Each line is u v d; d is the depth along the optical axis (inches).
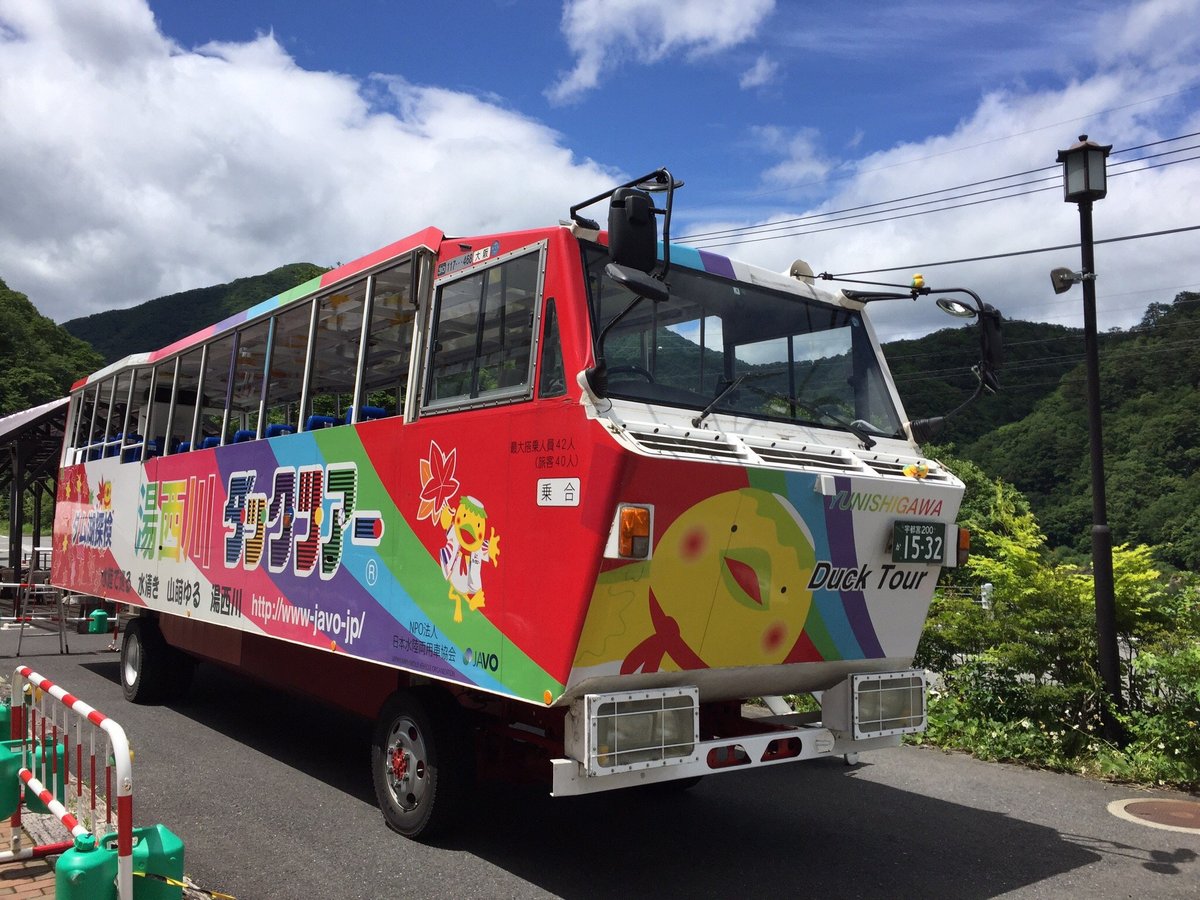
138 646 349.1
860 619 195.5
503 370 180.5
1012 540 319.3
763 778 263.9
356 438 222.4
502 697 184.5
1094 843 208.4
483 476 179.0
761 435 188.9
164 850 142.4
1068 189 291.0
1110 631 276.5
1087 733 276.2
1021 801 241.0
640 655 163.6
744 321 199.5
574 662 156.4
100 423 427.2
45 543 1344.7
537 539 164.4
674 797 244.8
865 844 207.3
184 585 310.7
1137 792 249.8
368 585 211.2
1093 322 287.9
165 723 318.0
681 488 158.7
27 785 176.7
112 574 381.1
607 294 175.0
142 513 353.7
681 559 162.9
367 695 225.8
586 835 211.3
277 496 255.3
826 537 183.0
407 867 185.3
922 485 194.4
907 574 200.5
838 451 192.4
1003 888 181.0
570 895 173.6
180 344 335.0
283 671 264.1
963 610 311.6
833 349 214.4
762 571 175.5
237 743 291.9
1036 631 293.9
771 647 182.4
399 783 205.6
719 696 187.8
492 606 173.6
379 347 232.4
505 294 183.6
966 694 302.0
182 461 321.1
